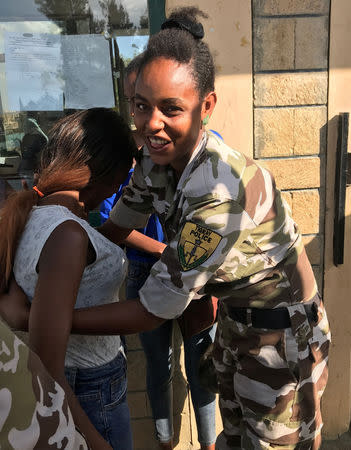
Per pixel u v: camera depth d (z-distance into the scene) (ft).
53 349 2.81
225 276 3.68
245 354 4.22
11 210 3.20
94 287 3.34
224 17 5.80
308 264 4.19
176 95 3.07
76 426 2.63
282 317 4.00
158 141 3.26
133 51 6.06
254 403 4.27
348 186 6.48
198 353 6.07
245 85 6.03
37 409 1.86
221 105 6.08
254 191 3.43
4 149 6.12
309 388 4.18
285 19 5.88
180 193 3.54
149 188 4.07
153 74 3.06
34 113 6.09
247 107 6.11
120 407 3.71
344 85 6.13
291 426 4.22
